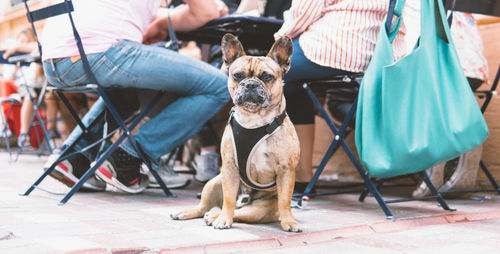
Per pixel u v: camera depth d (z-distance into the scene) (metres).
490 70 3.70
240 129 1.97
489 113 3.71
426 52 2.24
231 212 2.06
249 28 3.16
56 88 2.96
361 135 2.38
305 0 2.56
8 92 7.50
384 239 1.96
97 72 2.69
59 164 2.92
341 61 2.52
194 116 2.90
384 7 2.58
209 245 1.69
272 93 1.96
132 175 2.90
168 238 1.79
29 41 4.97
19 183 3.40
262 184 2.11
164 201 2.81
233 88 2.03
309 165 3.24
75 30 2.55
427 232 2.11
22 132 5.93
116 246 1.60
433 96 2.20
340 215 2.45
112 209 2.45
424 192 3.10
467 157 3.12
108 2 2.70
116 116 2.75
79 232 1.83
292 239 1.88
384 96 2.22
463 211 2.65
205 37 3.66
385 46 2.30
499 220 2.49
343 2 2.56
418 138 2.18
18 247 1.56
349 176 4.42
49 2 3.05
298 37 2.78
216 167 3.79
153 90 3.17
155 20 3.52
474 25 3.16
